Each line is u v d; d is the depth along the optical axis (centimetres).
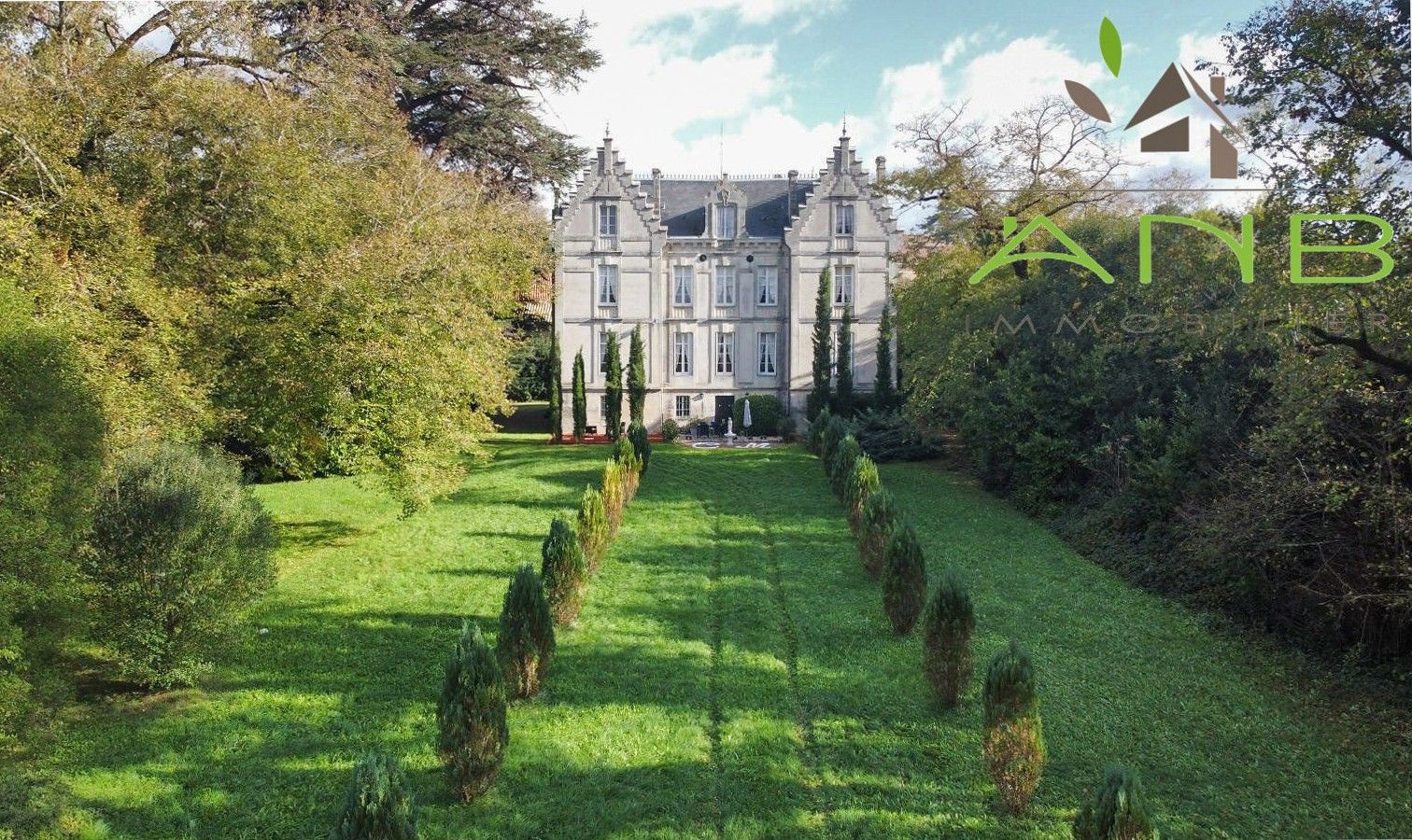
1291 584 1226
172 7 1906
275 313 1817
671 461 3194
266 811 827
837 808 834
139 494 1055
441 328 1811
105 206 1434
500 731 848
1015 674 820
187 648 1062
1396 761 931
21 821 722
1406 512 1040
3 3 1652
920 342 2972
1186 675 1172
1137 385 2038
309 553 1848
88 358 1122
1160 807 837
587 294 4184
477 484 2722
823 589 1550
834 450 2792
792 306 4172
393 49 2973
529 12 3466
